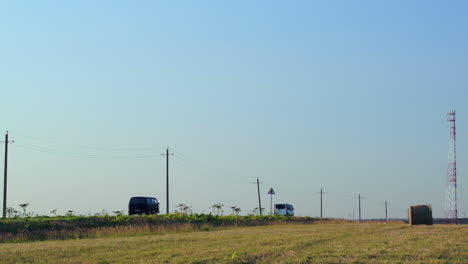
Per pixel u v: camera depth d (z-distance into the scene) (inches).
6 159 2086.6
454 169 2491.4
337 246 804.6
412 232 1082.1
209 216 1943.9
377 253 719.1
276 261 668.1
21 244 1059.9
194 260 692.7
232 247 827.4
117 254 781.9
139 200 2453.2
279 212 2970.0
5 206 2047.2
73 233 1411.2
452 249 754.8
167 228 1519.4
